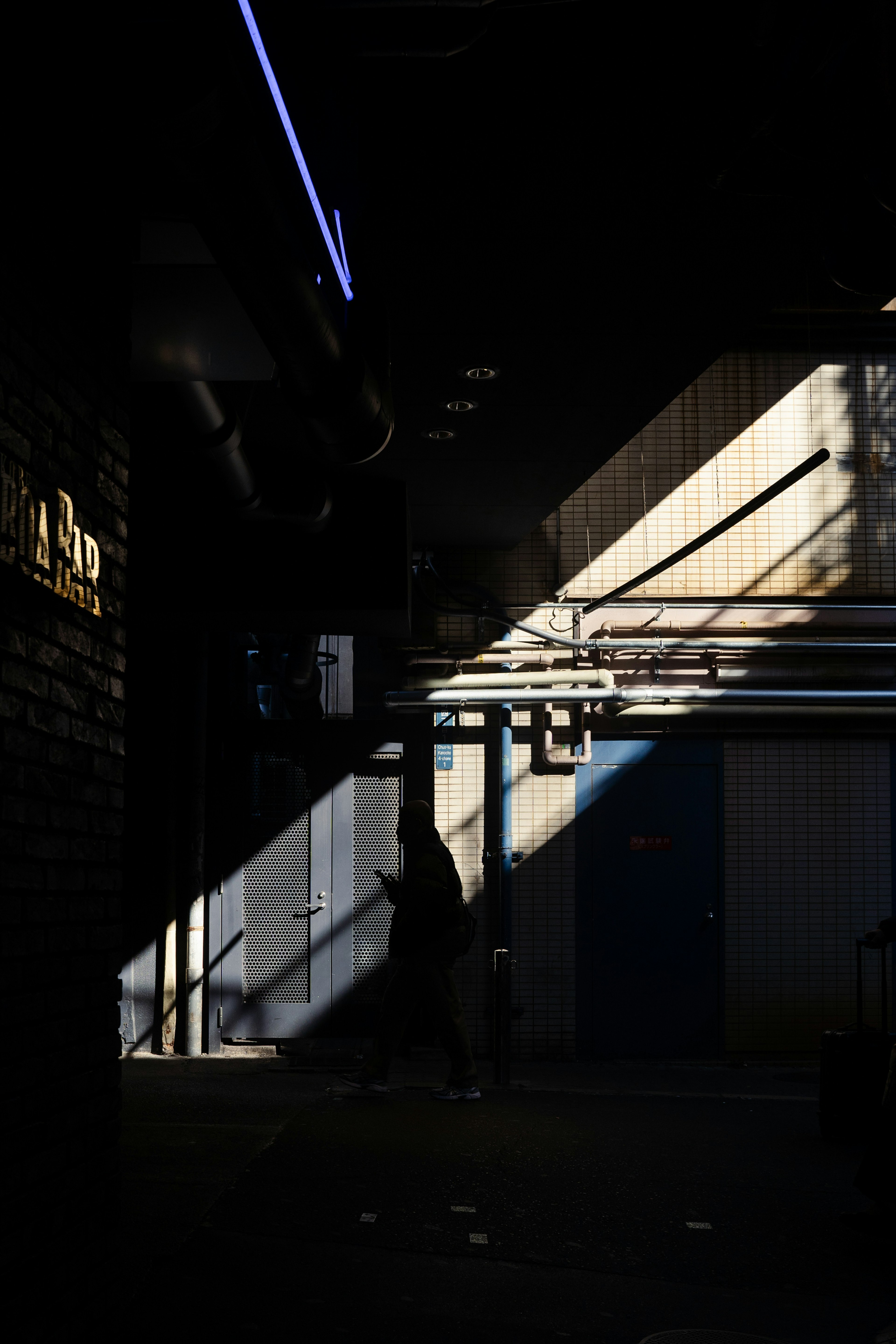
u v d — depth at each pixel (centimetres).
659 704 1018
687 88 409
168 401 583
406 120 426
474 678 1026
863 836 1034
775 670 1033
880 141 380
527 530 978
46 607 315
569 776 1032
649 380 664
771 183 457
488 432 741
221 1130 648
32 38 298
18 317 294
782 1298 434
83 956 338
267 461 763
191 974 979
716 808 1032
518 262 529
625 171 457
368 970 995
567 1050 1000
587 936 1015
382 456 779
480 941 1008
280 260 353
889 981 1020
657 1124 725
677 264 533
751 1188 579
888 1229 487
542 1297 426
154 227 432
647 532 1059
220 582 801
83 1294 326
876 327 1076
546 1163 609
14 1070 289
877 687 1038
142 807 1004
